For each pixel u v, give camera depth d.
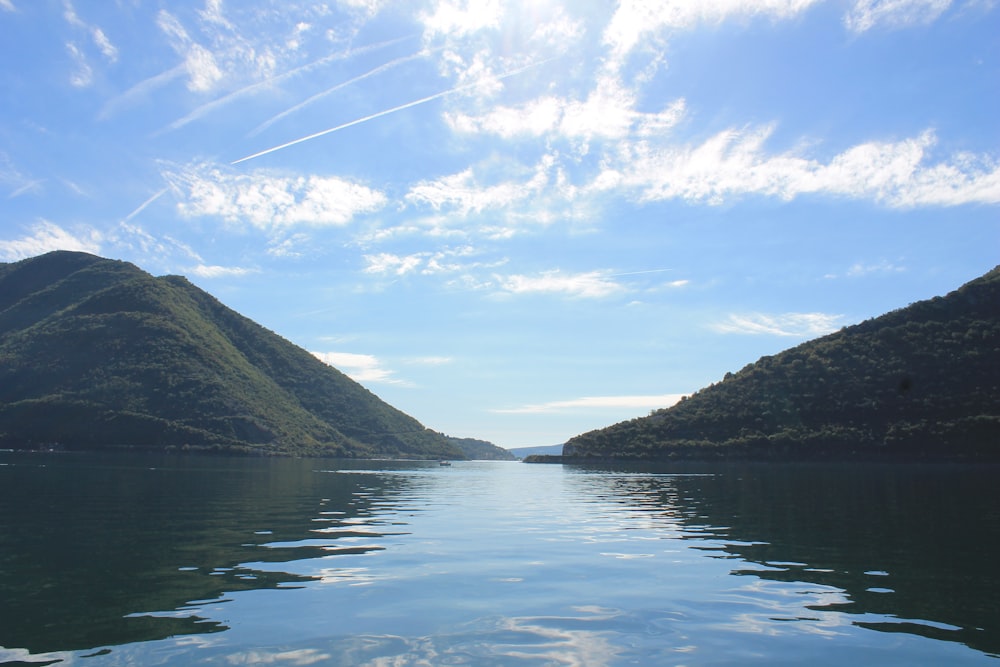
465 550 17.19
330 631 9.66
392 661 8.42
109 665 8.12
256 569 14.11
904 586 12.91
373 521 23.75
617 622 10.33
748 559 15.91
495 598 11.78
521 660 8.53
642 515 26.64
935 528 21.75
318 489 41.50
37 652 8.54
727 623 10.32
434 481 57.53
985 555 16.47
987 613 10.95
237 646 8.92
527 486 49.53
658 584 13.03
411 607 11.10
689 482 52.09
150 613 10.47
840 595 12.17
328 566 14.62
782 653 8.92
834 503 31.28
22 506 26.05
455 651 8.85
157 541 17.72
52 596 11.42
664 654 8.84
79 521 21.64
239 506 28.25
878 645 9.27
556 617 10.56
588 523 23.77
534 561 15.55
